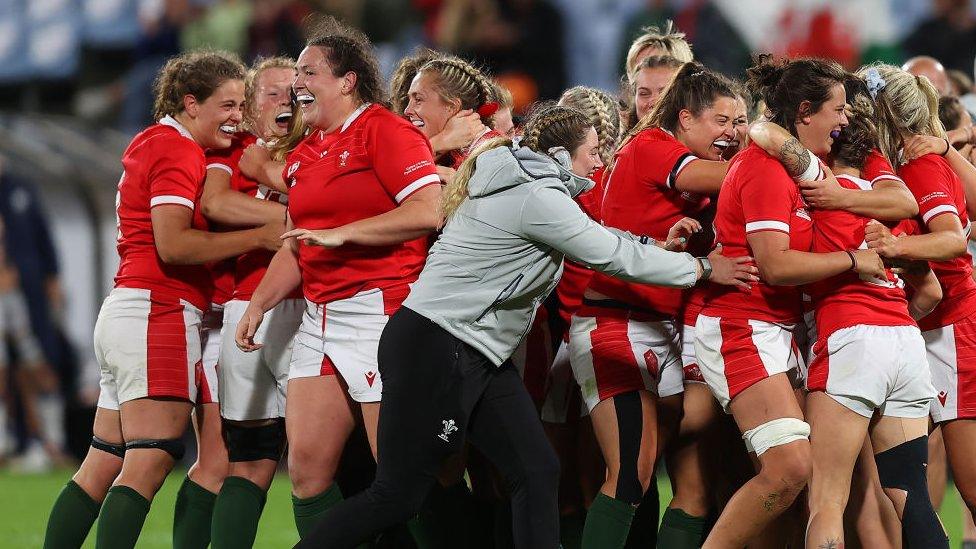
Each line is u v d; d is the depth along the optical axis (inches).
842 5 1815.9
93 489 745.6
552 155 652.7
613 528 689.0
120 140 1775.3
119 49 2032.5
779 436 645.3
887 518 697.0
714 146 721.6
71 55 2033.7
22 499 1272.1
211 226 752.3
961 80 1056.8
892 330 656.4
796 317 680.4
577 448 780.6
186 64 744.3
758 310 669.9
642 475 696.4
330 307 686.5
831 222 660.7
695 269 650.8
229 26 1902.1
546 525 628.7
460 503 753.0
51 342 1528.1
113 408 750.5
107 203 1552.7
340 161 672.4
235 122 746.8
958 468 738.8
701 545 743.7
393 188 666.2
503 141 649.6
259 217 724.7
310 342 692.7
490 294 629.0
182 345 729.0
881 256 655.8
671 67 780.6
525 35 1863.9
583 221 627.2
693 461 724.7
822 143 667.4
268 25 1895.9
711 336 676.1
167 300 727.7
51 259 1524.4
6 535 1042.7
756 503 647.8
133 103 1923.0
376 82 695.7
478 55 1870.1
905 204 658.2
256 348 689.0
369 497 624.7
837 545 637.9
